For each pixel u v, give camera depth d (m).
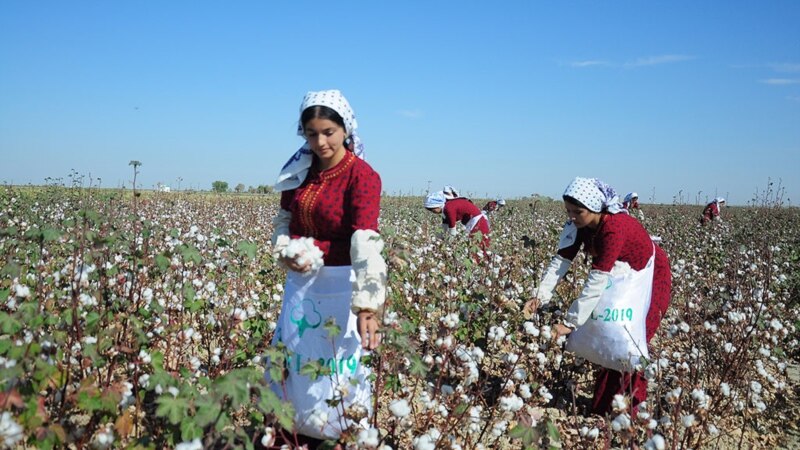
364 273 2.59
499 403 2.96
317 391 2.76
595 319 3.95
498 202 10.28
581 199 3.85
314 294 2.78
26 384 2.29
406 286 5.33
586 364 4.80
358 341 2.80
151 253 4.54
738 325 4.79
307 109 2.58
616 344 3.92
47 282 4.19
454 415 2.88
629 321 3.92
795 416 4.44
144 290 3.70
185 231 9.96
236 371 2.07
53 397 2.79
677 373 4.16
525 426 2.52
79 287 3.25
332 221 2.76
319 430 2.77
